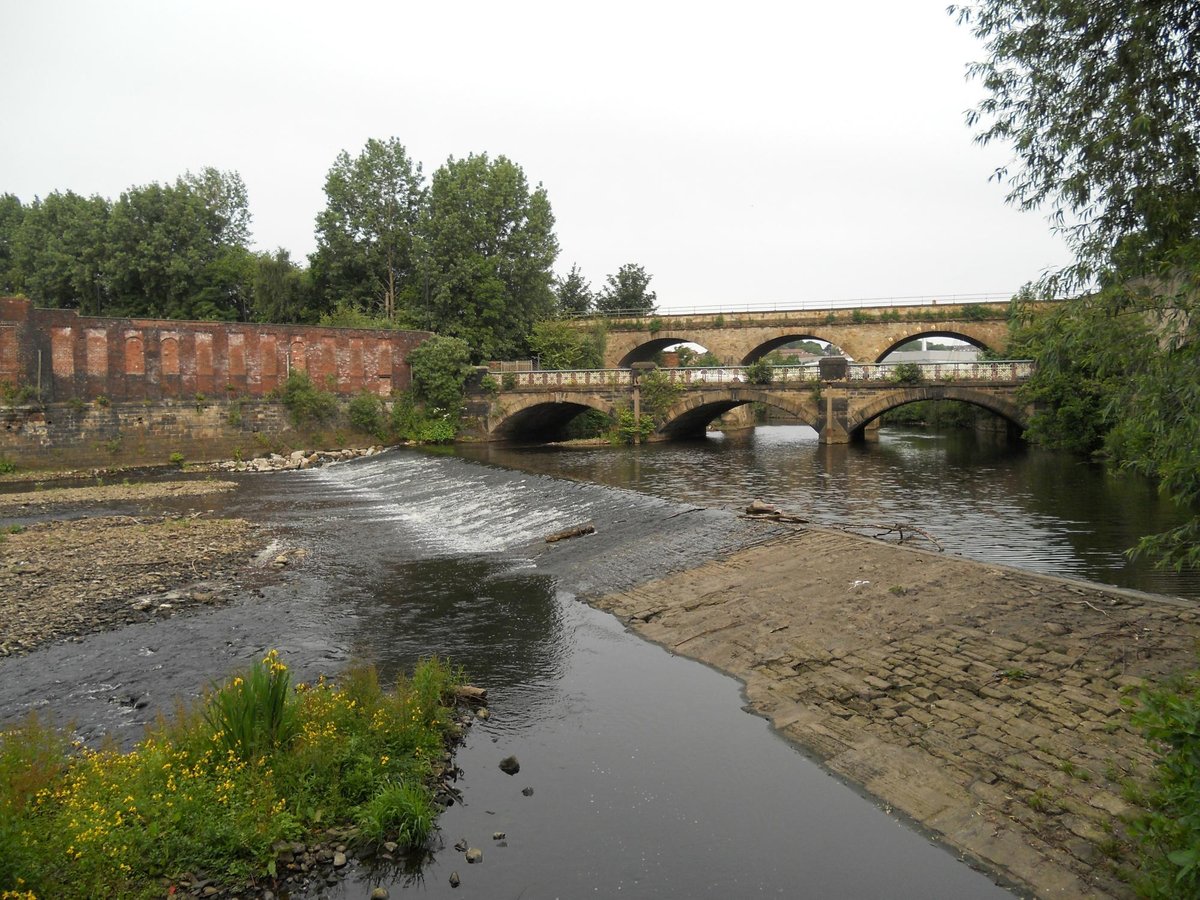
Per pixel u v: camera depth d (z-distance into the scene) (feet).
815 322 213.87
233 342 170.81
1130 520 75.97
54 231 252.21
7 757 29.04
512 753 36.40
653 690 43.16
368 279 230.48
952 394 145.07
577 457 148.77
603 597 60.75
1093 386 117.60
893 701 37.58
